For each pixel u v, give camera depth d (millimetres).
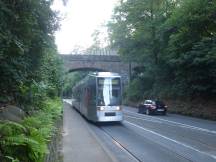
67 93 96250
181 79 38594
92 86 24969
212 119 29625
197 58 31938
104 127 23250
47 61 18438
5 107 8047
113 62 61906
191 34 34688
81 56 60719
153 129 21906
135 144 15727
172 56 37125
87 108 26609
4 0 8586
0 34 7953
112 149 14398
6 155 5324
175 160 11945
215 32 34250
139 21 48000
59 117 17297
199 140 16812
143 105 37594
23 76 9930
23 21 9102
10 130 5734
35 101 12289
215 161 11688
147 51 48188
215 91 32562
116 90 24328
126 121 27688
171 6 44562
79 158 11594
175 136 18422
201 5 33281
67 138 16438
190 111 34594
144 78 54000
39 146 5867
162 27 41188
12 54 8977
